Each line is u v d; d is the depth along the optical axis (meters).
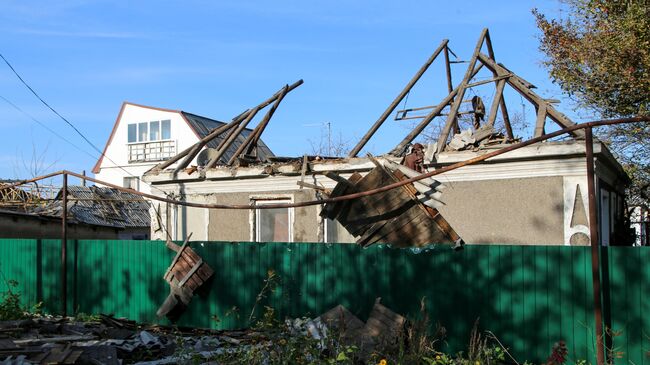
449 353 7.96
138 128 43.69
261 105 14.74
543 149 9.84
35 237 18.34
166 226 13.94
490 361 6.94
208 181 13.47
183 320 10.39
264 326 7.20
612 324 7.01
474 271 7.91
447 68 14.12
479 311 7.84
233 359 7.08
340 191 9.34
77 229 20.42
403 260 8.39
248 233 12.93
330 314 8.25
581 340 7.21
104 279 11.35
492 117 11.61
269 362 6.76
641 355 6.84
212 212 13.44
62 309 11.41
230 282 9.95
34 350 7.48
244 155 14.10
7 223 17.23
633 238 17.14
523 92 12.06
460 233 10.64
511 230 10.25
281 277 9.41
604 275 7.08
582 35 17.98
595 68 17.11
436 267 8.16
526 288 7.58
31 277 12.27
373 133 12.89
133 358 7.87
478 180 10.58
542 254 7.50
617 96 17.34
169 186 14.05
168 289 10.59
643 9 15.74
